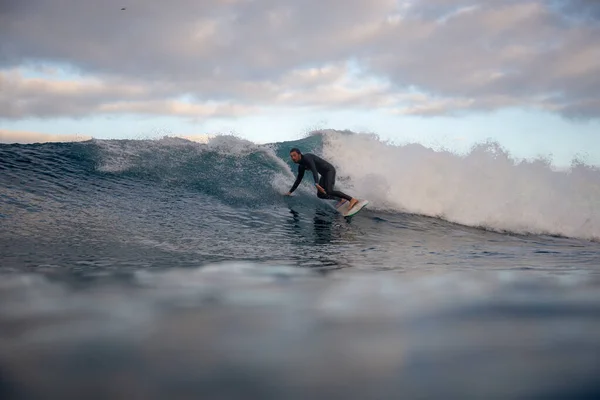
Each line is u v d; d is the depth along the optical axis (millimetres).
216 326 1643
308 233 6520
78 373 1133
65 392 1003
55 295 2311
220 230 6207
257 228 6586
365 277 3197
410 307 2029
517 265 4266
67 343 1412
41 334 1520
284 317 1809
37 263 3666
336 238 6305
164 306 2035
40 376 1104
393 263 4289
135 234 5422
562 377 1091
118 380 1081
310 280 3008
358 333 1538
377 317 1799
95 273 3234
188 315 1832
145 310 1943
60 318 1763
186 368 1173
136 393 996
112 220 6047
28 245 4461
